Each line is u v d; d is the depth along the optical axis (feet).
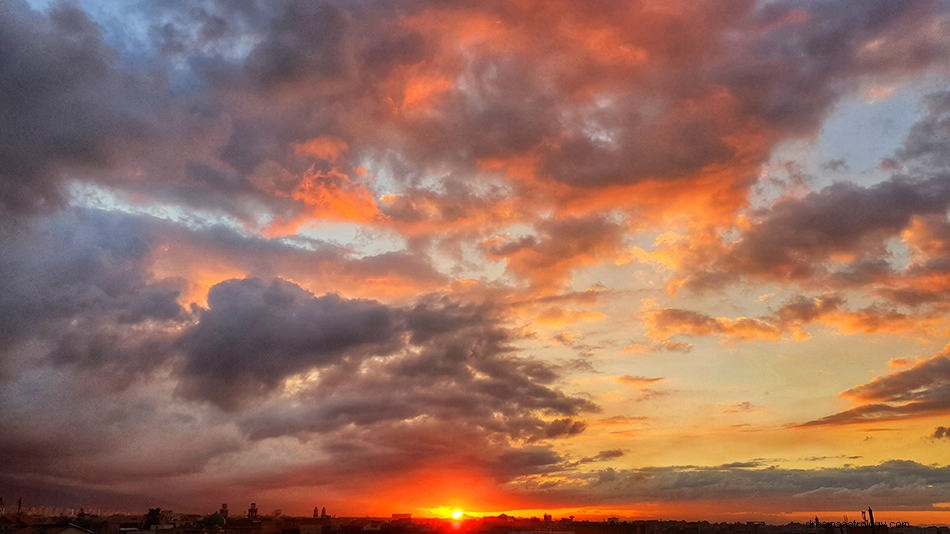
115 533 440.45
